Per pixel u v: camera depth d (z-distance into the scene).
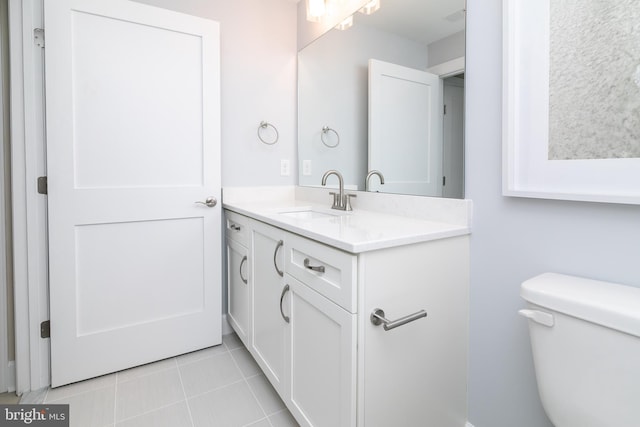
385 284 1.00
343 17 1.90
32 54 1.54
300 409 1.24
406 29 1.48
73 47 1.58
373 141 1.69
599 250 0.89
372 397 0.99
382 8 1.62
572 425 0.80
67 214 1.61
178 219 1.88
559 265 0.98
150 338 1.83
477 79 1.17
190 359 1.89
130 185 1.75
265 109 2.25
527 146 1.02
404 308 1.05
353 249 0.91
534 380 1.06
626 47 0.81
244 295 1.82
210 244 1.98
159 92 1.79
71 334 1.65
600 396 0.74
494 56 1.12
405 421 1.08
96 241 1.69
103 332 1.72
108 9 1.64
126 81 1.71
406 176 1.50
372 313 0.96
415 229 1.15
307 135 2.24
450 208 1.27
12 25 1.50
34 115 1.55
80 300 1.67
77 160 1.62
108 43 1.66
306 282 1.16
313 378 1.15
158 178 1.82
